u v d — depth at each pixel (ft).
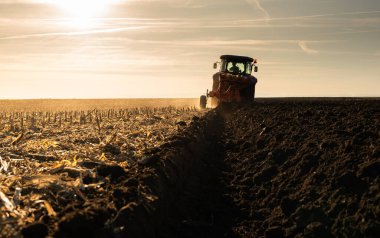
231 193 36.81
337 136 40.29
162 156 36.70
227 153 52.13
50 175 30.35
